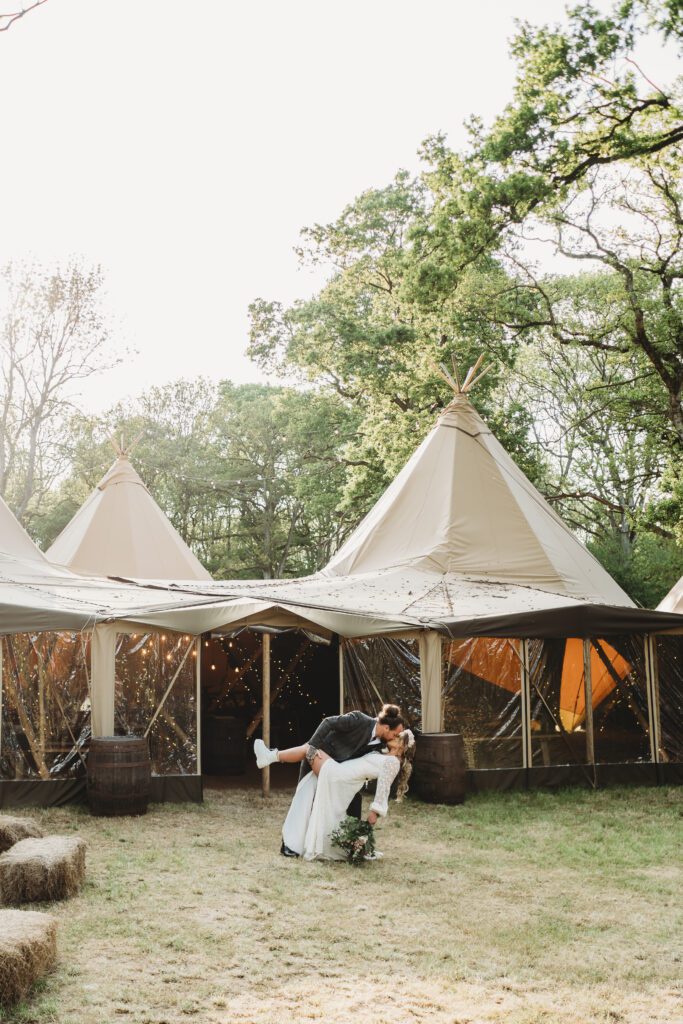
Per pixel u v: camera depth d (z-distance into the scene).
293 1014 3.77
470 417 13.41
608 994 4.07
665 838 7.55
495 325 19.41
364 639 10.43
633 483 24.48
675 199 17.53
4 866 5.21
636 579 25.81
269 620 9.79
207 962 4.36
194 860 6.46
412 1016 3.78
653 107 15.41
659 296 18.45
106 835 7.34
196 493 37.22
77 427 30.67
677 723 10.74
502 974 4.30
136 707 9.02
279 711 13.87
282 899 5.50
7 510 12.43
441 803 8.94
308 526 39.03
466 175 15.85
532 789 9.88
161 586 12.24
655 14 13.87
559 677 10.20
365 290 26.73
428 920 5.14
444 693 9.67
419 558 11.98
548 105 14.89
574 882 6.09
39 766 8.65
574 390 28.16
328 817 6.61
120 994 3.92
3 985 3.72
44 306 27.22
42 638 8.82
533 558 12.10
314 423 31.34
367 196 25.33
